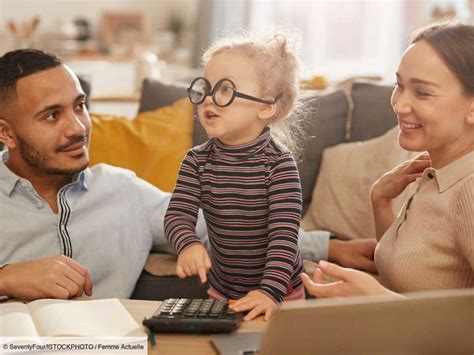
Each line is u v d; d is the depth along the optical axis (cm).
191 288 165
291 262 113
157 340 94
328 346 72
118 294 157
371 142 211
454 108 102
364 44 560
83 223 155
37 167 143
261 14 556
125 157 218
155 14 598
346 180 208
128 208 162
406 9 534
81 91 142
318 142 226
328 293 94
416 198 113
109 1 580
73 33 534
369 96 229
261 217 121
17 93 136
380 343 74
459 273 104
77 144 140
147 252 165
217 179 122
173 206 123
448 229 103
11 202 149
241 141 120
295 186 118
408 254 108
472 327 76
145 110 242
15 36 473
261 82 117
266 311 104
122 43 566
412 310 72
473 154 105
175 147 223
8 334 95
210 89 117
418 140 106
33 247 150
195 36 564
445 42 101
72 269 121
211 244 131
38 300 110
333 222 206
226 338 94
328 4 560
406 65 104
